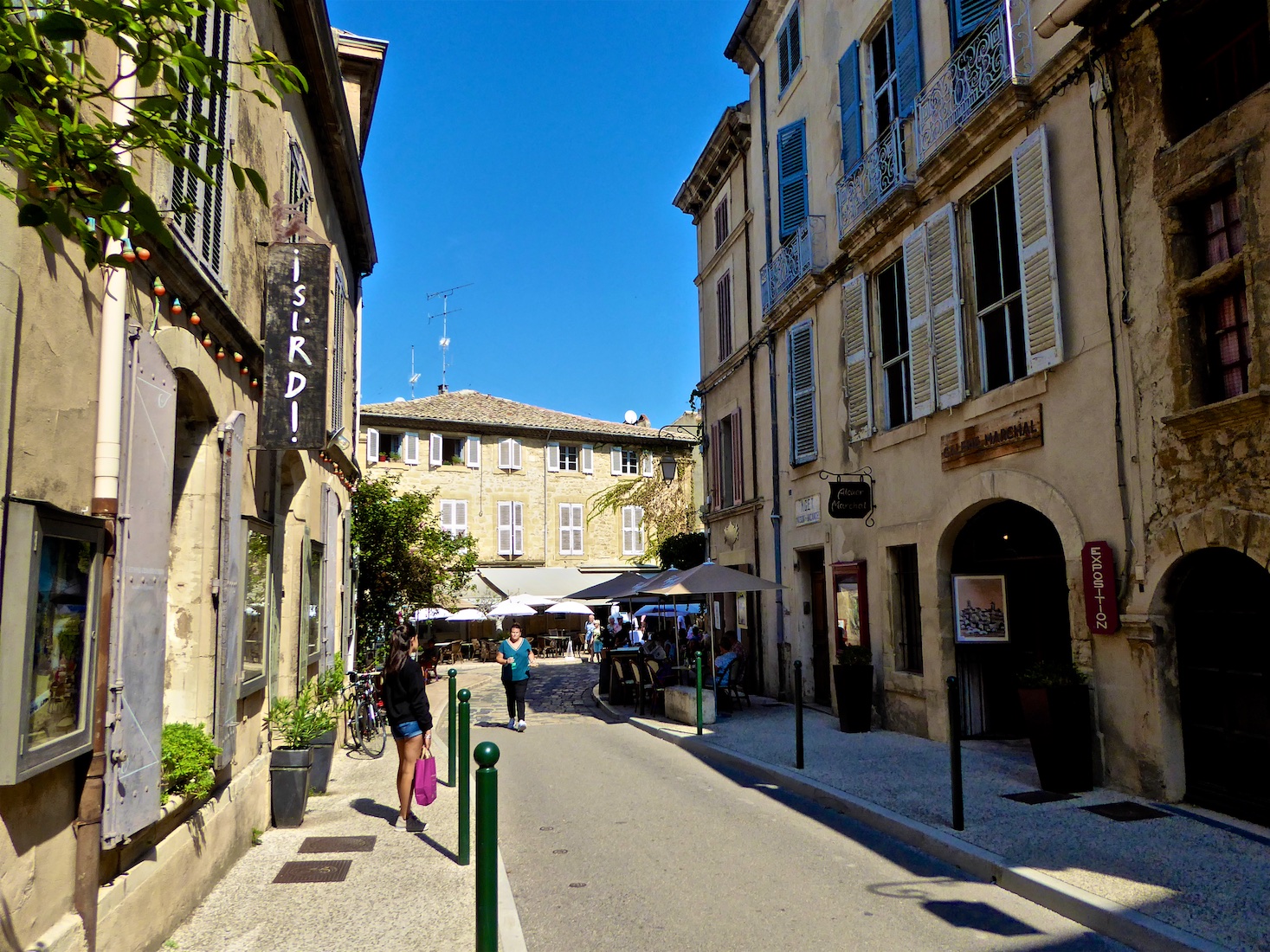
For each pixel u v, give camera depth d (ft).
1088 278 27.04
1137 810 22.99
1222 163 21.88
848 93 43.57
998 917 16.98
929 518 35.94
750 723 43.32
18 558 10.70
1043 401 28.94
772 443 53.67
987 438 31.81
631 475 132.57
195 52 9.43
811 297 47.62
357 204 44.37
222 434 20.47
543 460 126.82
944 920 16.89
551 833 24.30
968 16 33.73
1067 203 28.04
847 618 42.75
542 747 39.93
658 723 45.88
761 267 55.93
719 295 65.57
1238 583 22.30
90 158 9.57
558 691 69.15
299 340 24.17
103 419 13.61
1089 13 25.90
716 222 66.59
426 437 120.98
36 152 9.26
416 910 17.48
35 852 11.40
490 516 122.72
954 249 34.14
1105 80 26.21
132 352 14.21
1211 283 22.47
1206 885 17.13
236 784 21.77
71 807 12.56
